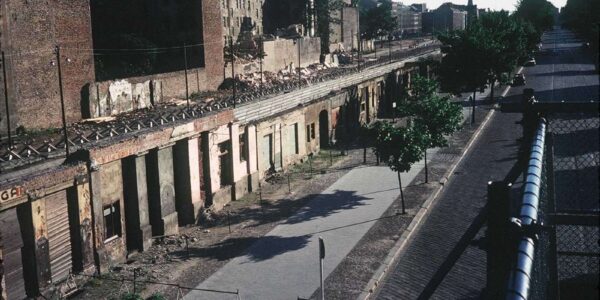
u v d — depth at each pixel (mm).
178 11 54719
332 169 37469
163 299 17031
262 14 92250
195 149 27922
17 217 18938
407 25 168875
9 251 18625
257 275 21391
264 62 64812
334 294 19375
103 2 61156
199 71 50500
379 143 27625
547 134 5066
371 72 59094
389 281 20438
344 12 97688
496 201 3758
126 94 40125
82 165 21094
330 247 23781
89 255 21547
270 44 66375
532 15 128250
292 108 38344
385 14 111938
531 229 3141
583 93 53688
